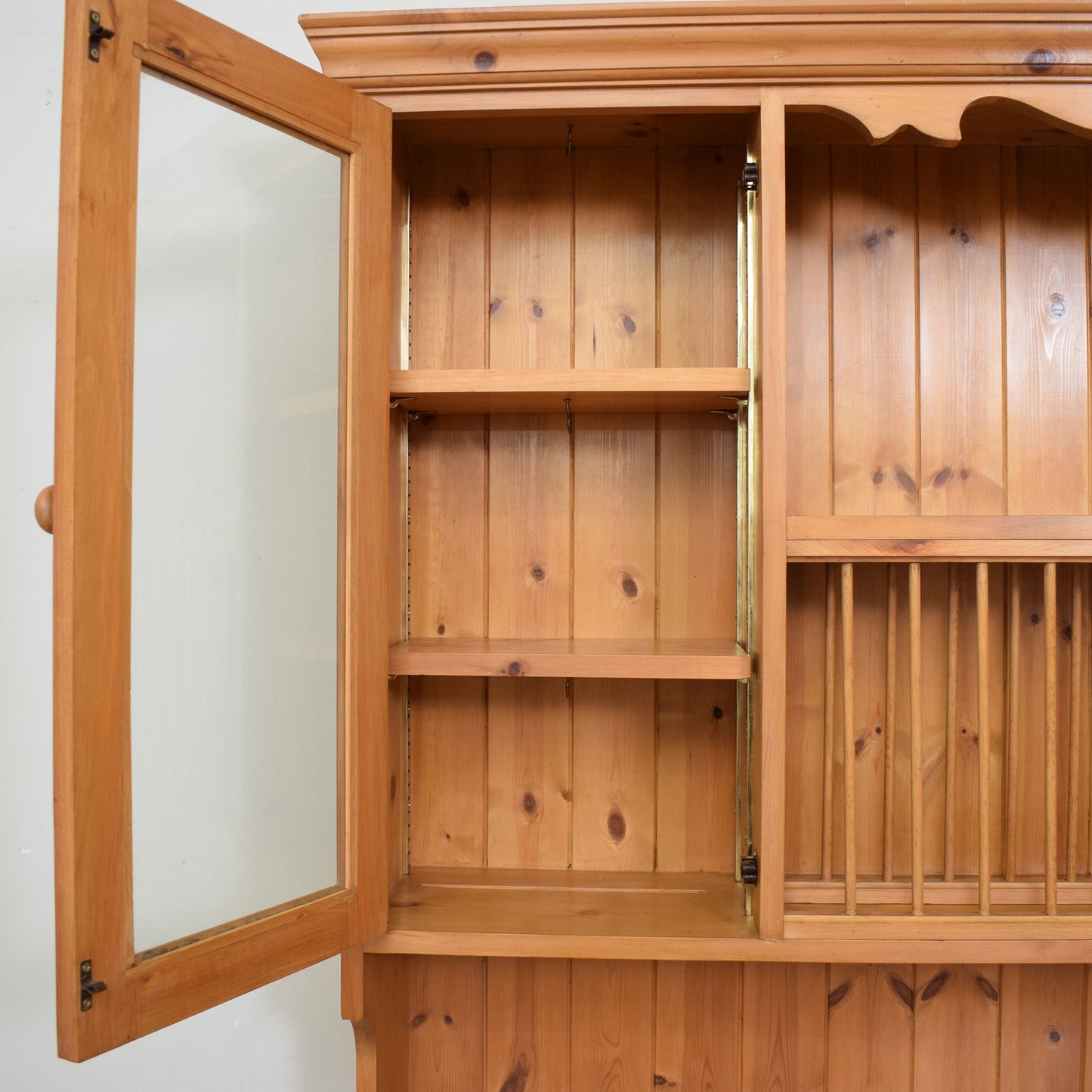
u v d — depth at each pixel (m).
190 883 1.00
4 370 1.57
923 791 1.42
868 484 1.42
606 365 1.45
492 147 1.45
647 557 1.45
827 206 1.43
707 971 1.42
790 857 1.42
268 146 1.09
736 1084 1.42
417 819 1.47
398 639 1.41
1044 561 1.23
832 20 1.14
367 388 1.19
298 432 1.13
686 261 1.45
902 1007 1.41
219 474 1.04
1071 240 1.42
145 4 0.94
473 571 1.47
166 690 0.98
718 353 1.44
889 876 1.35
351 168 1.18
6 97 1.57
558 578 1.46
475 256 1.46
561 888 1.37
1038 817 1.41
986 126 1.35
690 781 1.45
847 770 1.23
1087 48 1.15
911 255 1.43
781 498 1.19
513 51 1.19
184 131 1.00
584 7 1.15
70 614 0.88
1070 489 1.41
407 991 1.44
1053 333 1.42
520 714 1.46
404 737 1.44
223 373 1.05
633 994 1.43
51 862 1.57
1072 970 1.41
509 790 1.46
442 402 1.34
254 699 1.08
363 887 1.18
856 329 1.43
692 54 1.17
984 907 1.22
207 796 1.02
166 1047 1.60
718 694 1.45
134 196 0.94
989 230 1.42
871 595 1.43
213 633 1.04
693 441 1.45
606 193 1.46
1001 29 1.14
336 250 1.18
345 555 1.18
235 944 1.03
